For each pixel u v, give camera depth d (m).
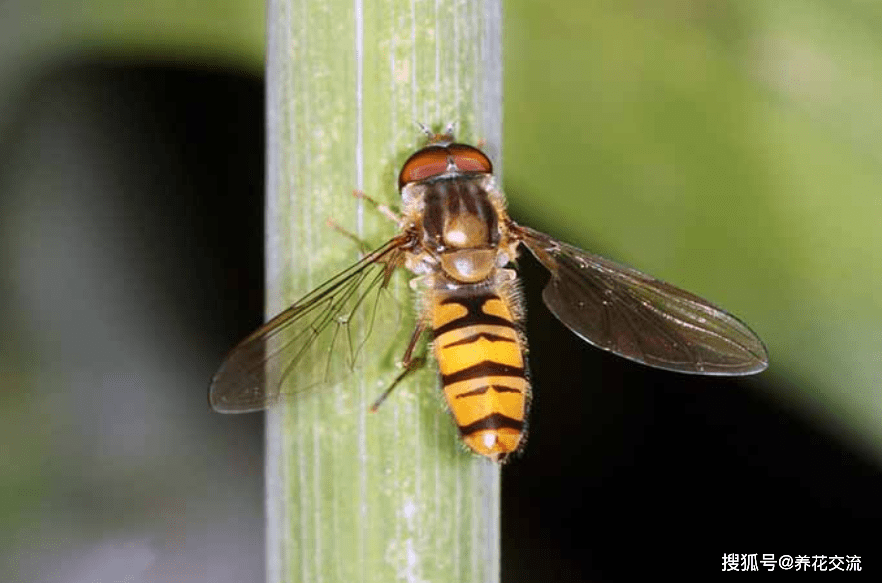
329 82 0.13
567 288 0.14
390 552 0.13
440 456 0.13
